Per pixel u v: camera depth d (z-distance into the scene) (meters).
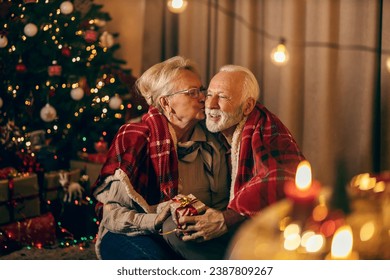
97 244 2.17
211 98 2.15
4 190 2.83
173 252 2.05
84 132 3.36
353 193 2.03
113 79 3.41
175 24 3.89
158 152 2.16
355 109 3.32
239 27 3.66
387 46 3.18
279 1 3.54
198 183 2.20
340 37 3.34
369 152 3.25
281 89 3.52
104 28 4.02
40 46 3.31
